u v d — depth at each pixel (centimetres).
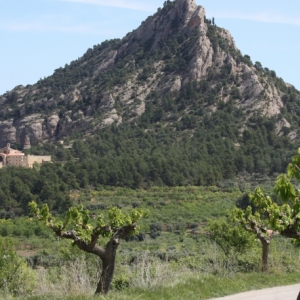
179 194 11456
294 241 1983
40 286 1978
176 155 14412
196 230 8462
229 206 9800
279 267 2481
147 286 1823
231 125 16775
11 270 2105
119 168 12650
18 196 10912
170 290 1761
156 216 9344
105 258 1795
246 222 2538
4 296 1750
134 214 1861
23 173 12219
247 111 17575
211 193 11494
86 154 16400
